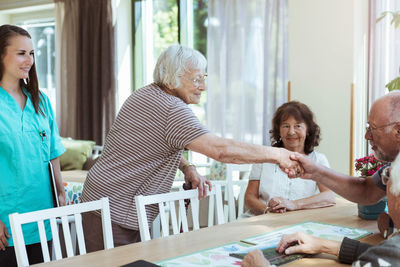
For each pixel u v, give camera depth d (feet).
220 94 14.02
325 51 10.46
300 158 5.94
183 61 5.88
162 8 15.78
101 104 16.29
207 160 14.73
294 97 10.94
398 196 3.85
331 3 10.33
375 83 10.40
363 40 10.48
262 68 13.43
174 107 5.68
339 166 10.36
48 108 6.93
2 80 6.18
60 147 7.09
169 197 6.06
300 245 4.57
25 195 6.27
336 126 10.37
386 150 4.75
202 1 14.83
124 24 16.35
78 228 5.26
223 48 13.89
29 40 6.23
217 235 5.37
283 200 6.83
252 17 13.48
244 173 11.98
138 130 5.87
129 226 6.07
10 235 6.12
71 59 17.01
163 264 4.32
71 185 10.56
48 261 4.85
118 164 6.04
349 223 5.97
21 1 18.13
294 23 10.89
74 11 16.72
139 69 16.52
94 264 4.33
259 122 13.53
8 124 6.09
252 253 4.10
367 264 3.46
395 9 10.15
